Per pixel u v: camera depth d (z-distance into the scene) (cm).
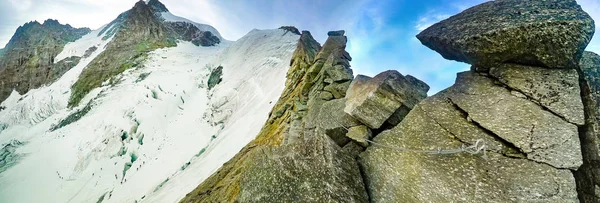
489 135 563
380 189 655
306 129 1172
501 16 602
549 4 571
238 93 6038
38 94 10056
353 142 796
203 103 6925
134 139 6231
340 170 664
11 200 5288
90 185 5266
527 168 502
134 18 12338
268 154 762
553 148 494
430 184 584
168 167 4825
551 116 513
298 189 651
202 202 1487
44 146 7012
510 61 589
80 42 13362
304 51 2853
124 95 7981
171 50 10938
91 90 9025
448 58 742
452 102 650
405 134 684
